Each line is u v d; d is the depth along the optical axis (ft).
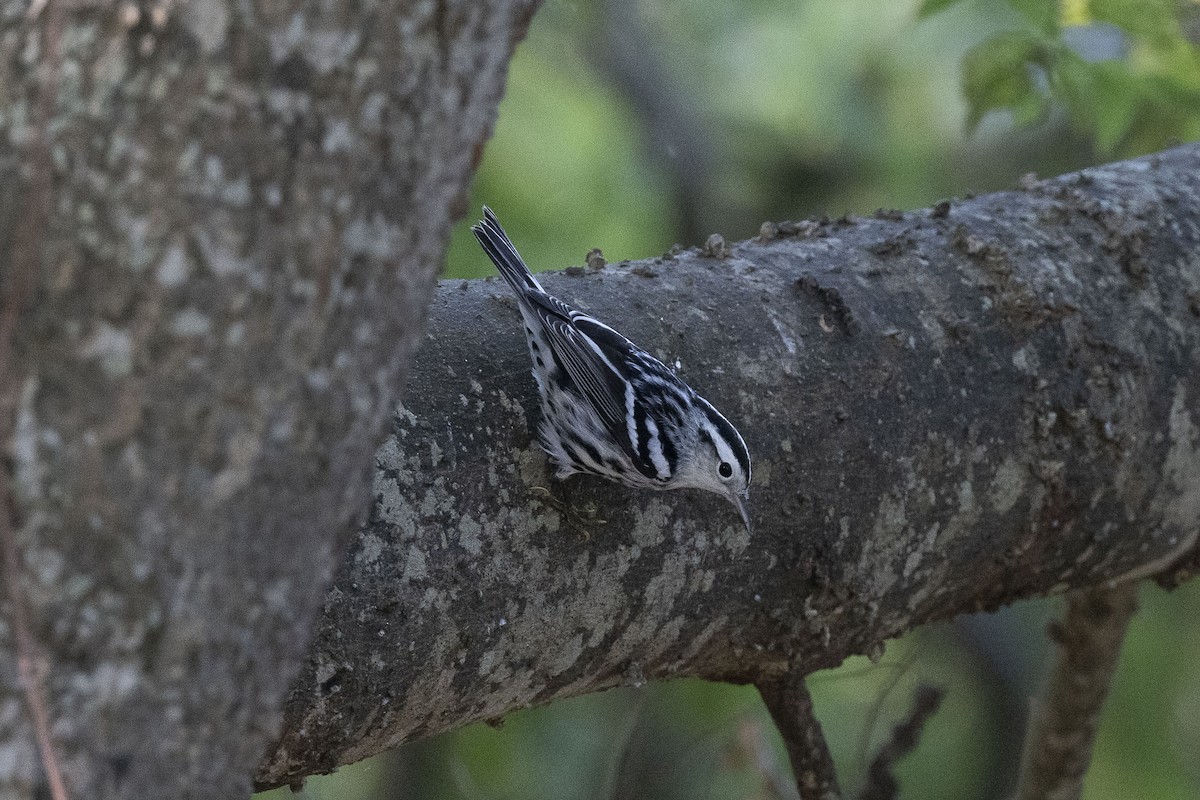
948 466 26.40
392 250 13.97
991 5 63.10
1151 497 28.73
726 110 68.95
